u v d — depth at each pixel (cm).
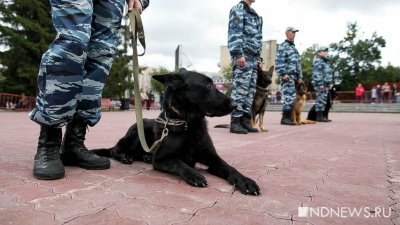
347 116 1783
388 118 1522
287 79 952
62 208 186
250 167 321
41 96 240
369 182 266
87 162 288
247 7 643
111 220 170
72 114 252
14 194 210
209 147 285
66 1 230
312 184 257
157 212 184
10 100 1828
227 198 214
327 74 1166
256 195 222
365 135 664
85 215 176
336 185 255
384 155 406
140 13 299
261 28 683
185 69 331
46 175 246
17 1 2041
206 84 289
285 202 209
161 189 232
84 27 236
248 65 647
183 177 252
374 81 5591
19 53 2070
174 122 278
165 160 281
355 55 5403
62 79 234
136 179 260
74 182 244
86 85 274
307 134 675
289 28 933
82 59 238
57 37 233
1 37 2016
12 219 168
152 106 3219
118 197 210
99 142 492
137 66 284
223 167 268
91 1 244
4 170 277
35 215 174
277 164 338
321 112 1186
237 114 662
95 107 285
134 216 177
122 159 330
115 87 2612
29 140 480
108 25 274
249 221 175
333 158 380
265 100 738
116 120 1112
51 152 255
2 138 503
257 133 682
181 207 194
